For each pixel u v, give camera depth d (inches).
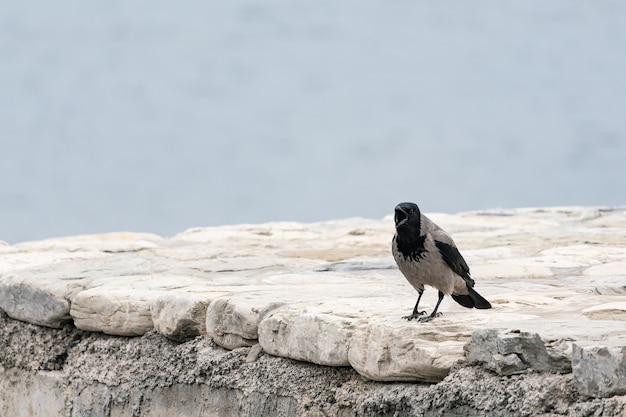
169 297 506.0
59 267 618.5
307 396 435.2
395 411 397.1
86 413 540.4
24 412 583.8
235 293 503.8
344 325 420.2
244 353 470.9
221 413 473.4
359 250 705.6
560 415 343.6
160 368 505.7
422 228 418.6
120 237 802.8
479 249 679.1
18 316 585.3
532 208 958.4
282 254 686.5
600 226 803.4
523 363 361.1
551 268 590.6
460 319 412.8
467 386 369.4
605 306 428.5
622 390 330.0
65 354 570.3
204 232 824.3
